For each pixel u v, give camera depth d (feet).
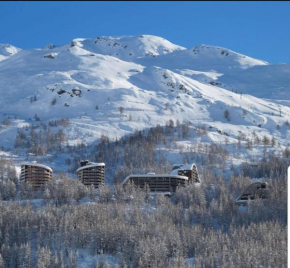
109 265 551.18
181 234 620.08
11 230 623.36
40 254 558.15
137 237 598.75
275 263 533.14
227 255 549.13
